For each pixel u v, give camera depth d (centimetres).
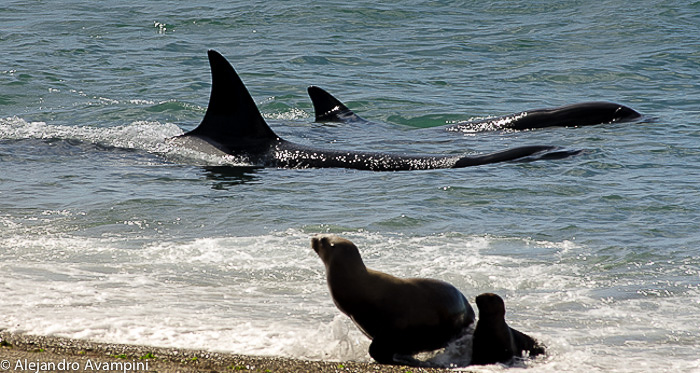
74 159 2805
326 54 5225
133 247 1764
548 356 1155
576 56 5238
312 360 1131
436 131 3481
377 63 5025
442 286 1159
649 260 1677
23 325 1248
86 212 2080
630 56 5184
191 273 1573
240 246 1766
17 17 6438
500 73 4800
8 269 1566
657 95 4194
